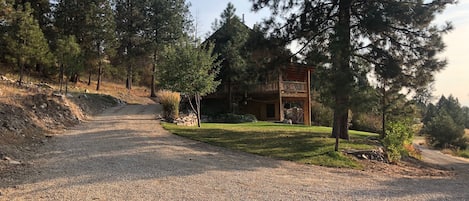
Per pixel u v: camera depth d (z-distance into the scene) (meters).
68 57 22.03
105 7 32.22
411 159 14.80
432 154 23.25
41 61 20.94
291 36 15.68
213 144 13.07
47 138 12.09
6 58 20.83
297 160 11.04
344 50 11.42
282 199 6.16
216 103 28.61
